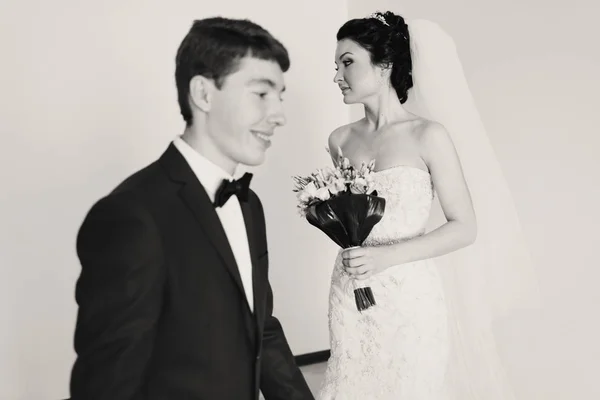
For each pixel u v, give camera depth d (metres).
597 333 3.81
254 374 1.27
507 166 4.26
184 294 1.18
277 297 5.01
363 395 2.73
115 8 4.29
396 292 2.67
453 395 3.03
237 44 1.20
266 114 1.23
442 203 2.78
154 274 1.14
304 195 2.55
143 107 4.42
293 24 5.12
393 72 2.88
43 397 4.06
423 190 2.76
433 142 2.73
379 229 2.76
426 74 3.08
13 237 3.96
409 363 2.65
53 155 4.09
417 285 2.69
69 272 4.14
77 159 4.17
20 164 3.98
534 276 3.36
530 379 4.09
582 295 3.87
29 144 4.00
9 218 3.95
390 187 2.76
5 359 3.94
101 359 1.09
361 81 2.84
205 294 1.20
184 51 1.23
